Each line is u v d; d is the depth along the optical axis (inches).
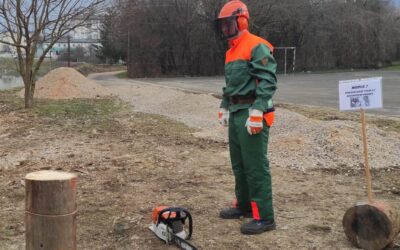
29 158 339.9
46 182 121.3
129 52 2065.7
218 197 242.4
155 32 2074.3
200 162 321.1
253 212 195.0
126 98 859.4
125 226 200.4
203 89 1123.3
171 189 257.1
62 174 128.6
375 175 287.0
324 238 187.0
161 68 2118.6
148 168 303.6
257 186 191.3
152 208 225.5
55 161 326.6
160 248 179.2
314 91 1017.5
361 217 173.0
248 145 188.1
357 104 176.7
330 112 583.2
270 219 194.5
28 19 636.7
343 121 449.7
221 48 2128.4
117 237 190.2
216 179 277.6
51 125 504.1
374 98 172.9
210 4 2054.6
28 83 665.0
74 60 3154.5
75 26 671.8
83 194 247.9
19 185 265.9
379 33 2402.8
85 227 201.2
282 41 2284.7
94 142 401.4
